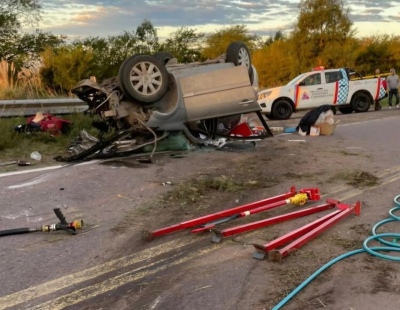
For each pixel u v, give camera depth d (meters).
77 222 4.68
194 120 8.85
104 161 8.06
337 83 18.64
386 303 3.28
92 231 4.78
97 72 23.09
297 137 11.41
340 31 39.12
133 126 8.55
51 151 8.88
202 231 4.71
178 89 8.61
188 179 6.88
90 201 5.78
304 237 4.34
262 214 5.26
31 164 7.75
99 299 3.41
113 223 5.01
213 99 8.87
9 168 7.45
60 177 6.86
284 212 5.33
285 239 4.29
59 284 3.63
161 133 8.80
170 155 8.67
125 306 3.31
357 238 4.51
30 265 3.96
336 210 5.26
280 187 6.50
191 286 3.59
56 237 4.61
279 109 17.83
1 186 6.34
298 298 3.38
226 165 7.88
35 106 11.15
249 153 9.02
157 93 8.41
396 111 19.77
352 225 4.88
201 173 7.26
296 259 4.04
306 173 7.34
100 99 8.71
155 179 6.86
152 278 3.74
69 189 6.25
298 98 17.95
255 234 4.64
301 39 39.38
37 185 6.42
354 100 19.23
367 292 3.44
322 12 38.78
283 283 3.60
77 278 3.73
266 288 3.54
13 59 30.41
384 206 5.58
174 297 3.43
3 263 4.00
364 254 4.12
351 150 9.47
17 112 10.79
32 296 3.45
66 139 9.60
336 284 3.57
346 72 18.98
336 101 18.73
